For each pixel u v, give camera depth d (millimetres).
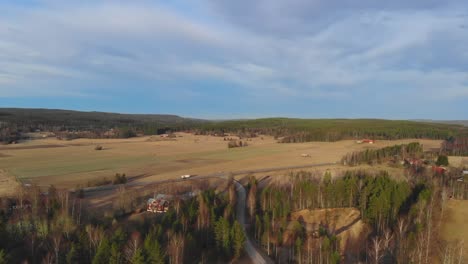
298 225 80125
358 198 95062
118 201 91438
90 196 104625
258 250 72750
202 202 79188
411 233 68000
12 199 88125
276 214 87250
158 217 81812
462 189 99875
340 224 87000
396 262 65812
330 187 96375
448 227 76812
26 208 78625
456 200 93188
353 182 96438
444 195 86250
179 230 69250
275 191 97125
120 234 61469
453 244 69125
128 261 57625
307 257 68375
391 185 92438
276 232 77688
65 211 73000
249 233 80188
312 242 75625
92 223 73500
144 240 63844
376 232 81062
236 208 95438
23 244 64062
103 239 58562
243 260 68688
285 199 94812
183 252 63719
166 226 71938
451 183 106188
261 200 95812
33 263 59281
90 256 60875
